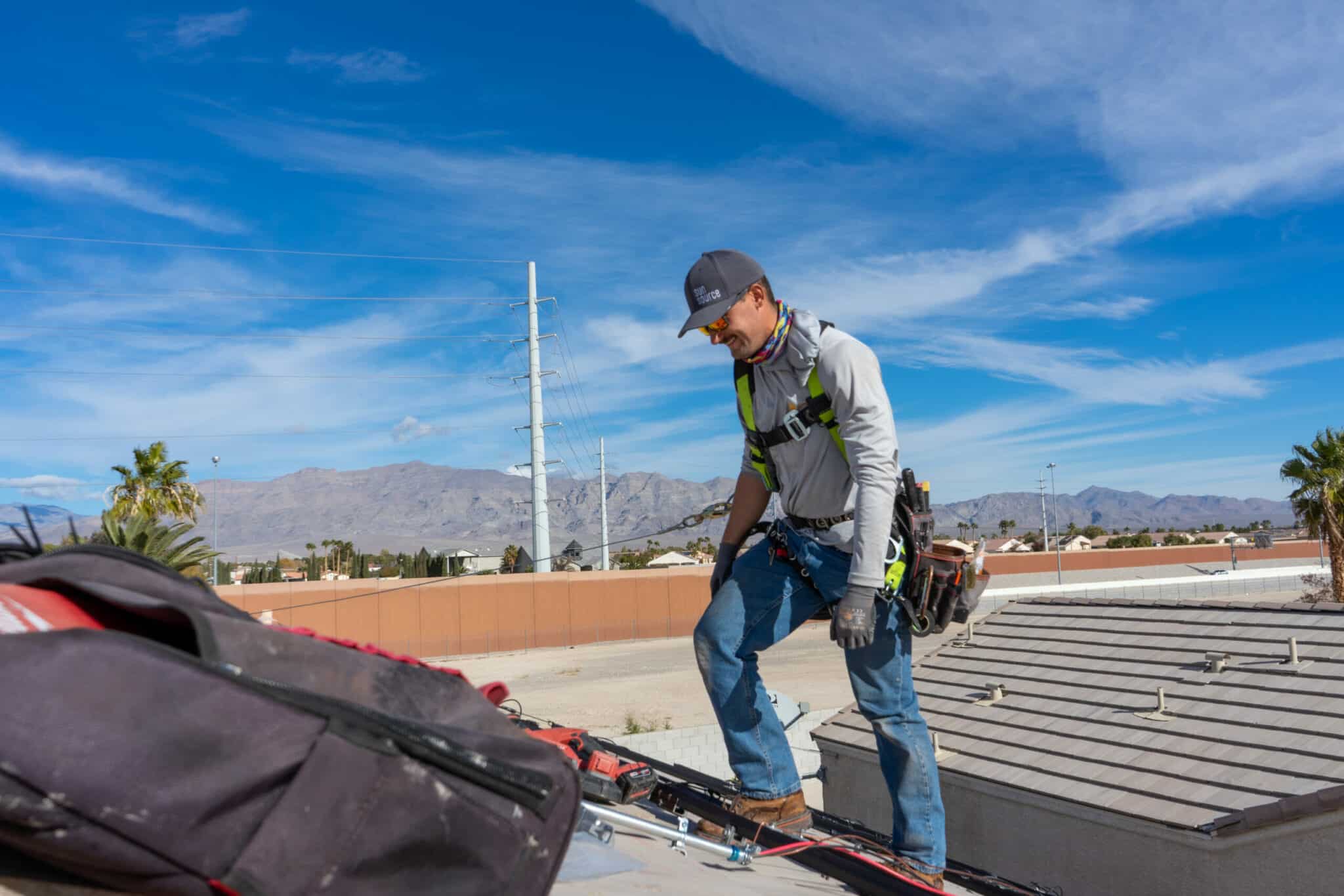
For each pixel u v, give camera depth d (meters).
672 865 2.13
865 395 2.59
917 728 2.83
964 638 16.98
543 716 29.12
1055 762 11.29
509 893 1.15
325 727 1.01
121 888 0.93
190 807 0.89
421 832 1.05
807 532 2.82
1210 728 10.80
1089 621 15.82
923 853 2.79
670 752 19.67
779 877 2.44
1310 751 9.54
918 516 2.73
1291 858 8.64
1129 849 9.88
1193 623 14.07
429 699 1.30
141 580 1.15
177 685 0.94
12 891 0.98
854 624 2.52
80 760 0.85
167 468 35.31
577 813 1.33
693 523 3.41
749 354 2.69
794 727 19.86
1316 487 36.38
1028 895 3.91
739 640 2.87
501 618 48.84
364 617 45.81
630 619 52.09
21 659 0.88
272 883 0.93
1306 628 12.45
